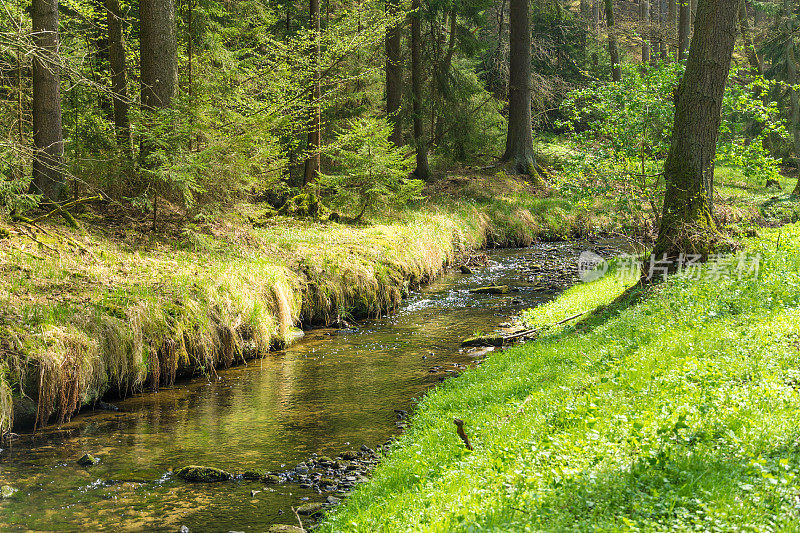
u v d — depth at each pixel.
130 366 10.93
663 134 16.83
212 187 16.55
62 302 10.77
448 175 32.75
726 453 5.51
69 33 18.55
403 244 19.94
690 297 11.36
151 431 9.48
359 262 17.23
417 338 14.62
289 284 15.12
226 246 15.47
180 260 13.95
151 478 7.92
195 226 15.45
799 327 8.54
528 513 5.11
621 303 13.12
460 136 33.12
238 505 7.18
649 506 4.80
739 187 36.56
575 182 17.64
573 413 7.30
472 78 34.19
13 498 7.38
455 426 8.30
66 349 9.86
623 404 7.19
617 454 5.83
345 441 9.01
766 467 5.09
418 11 28.61
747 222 17.59
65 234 13.25
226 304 12.93
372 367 12.52
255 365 12.84
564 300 16.30
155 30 16.14
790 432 5.69
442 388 10.59
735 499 4.70
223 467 8.22
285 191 21.56
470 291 19.50
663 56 39.88
